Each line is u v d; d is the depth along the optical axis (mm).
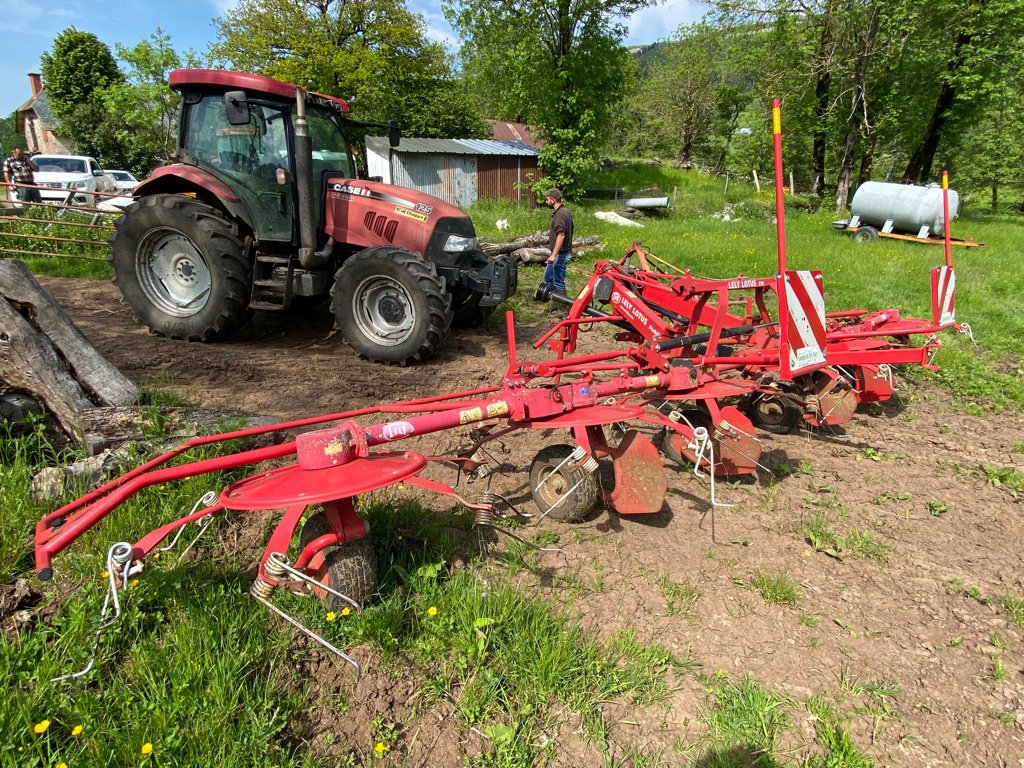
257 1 26953
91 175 21734
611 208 23078
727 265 12539
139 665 2348
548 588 3061
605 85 22516
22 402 3648
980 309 9758
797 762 2229
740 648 2750
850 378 5328
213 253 6211
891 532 3754
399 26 28297
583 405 3480
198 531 3139
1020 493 4301
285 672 2477
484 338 7617
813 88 24547
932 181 27141
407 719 2332
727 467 4180
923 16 20406
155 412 3930
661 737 2311
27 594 2703
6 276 3688
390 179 21266
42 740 2012
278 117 6340
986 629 2951
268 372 5840
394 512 3514
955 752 2301
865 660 2717
